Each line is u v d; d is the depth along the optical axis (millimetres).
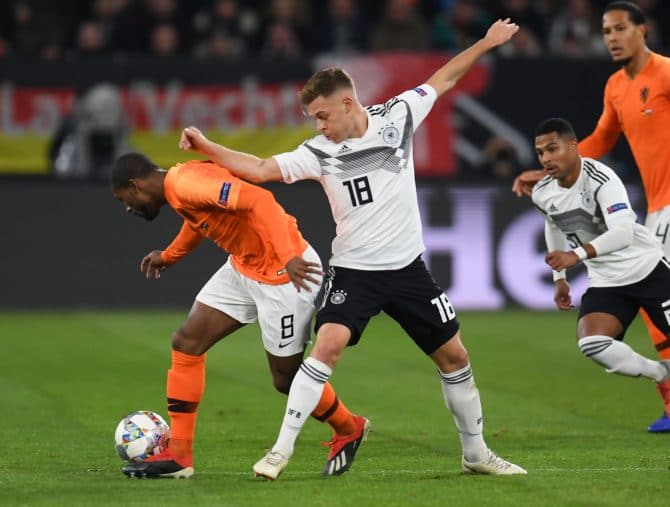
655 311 28703
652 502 21438
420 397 35875
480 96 59094
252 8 68500
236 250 23953
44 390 36625
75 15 65125
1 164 57000
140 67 57625
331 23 64875
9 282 56250
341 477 24000
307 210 56844
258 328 52344
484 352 45156
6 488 22922
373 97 58469
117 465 25609
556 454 27047
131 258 56969
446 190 57688
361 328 23312
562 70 59312
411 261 23406
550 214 28594
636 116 31312
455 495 22000
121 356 43562
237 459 26609
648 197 31797
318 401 23141
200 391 24109
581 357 43969
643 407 34031
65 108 57312
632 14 30906
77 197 56625
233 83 58062
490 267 57906
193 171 23188
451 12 65438
